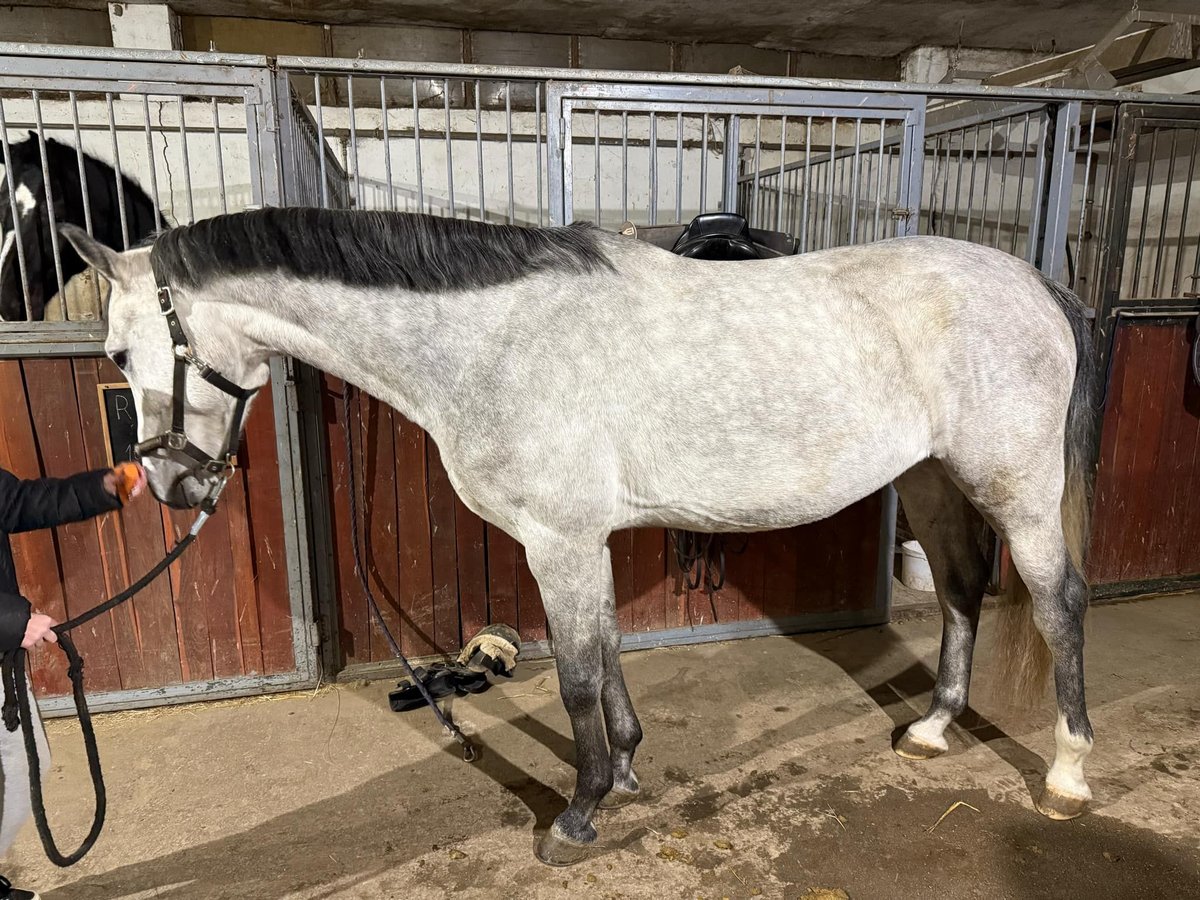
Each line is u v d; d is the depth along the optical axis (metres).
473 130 4.09
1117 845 1.62
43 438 2.01
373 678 2.39
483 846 1.65
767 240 2.18
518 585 2.48
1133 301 2.63
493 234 1.46
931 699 2.16
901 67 4.72
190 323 1.36
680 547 2.30
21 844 1.66
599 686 1.54
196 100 3.68
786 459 1.50
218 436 1.45
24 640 1.13
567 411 1.43
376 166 4.02
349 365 1.46
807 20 4.11
